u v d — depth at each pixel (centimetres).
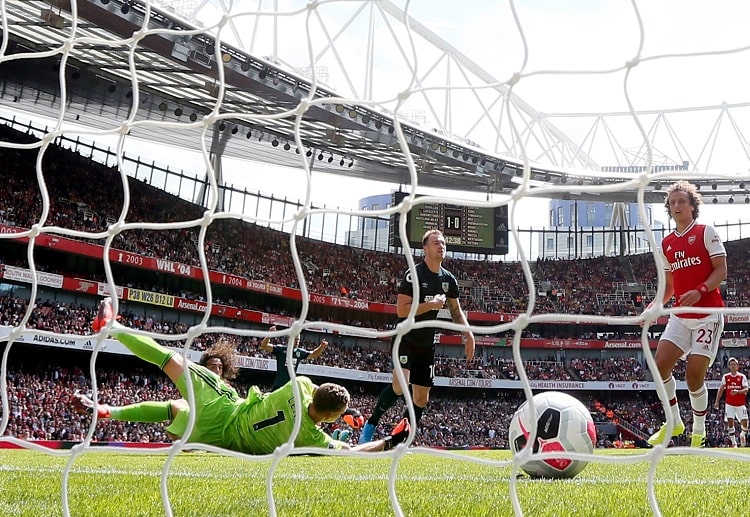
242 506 310
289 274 3941
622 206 4897
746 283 4266
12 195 2969
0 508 301
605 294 4534
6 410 343
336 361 3759
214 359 776
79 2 1867
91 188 3316
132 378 3002
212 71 2327
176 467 605
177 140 3506
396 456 242
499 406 4059
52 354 2931
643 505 320
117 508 300
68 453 310
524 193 273
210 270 3500
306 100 333
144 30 373
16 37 2247
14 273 2689
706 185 3734
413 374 716
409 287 701
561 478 502
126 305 3306
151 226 333
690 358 634
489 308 4428
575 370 4166
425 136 3147
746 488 407
